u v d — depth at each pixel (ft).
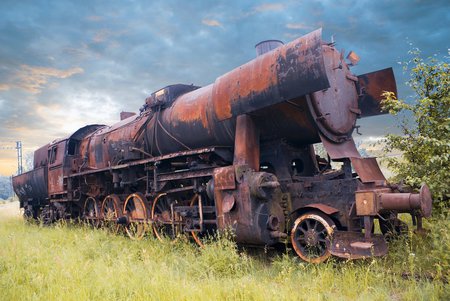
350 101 24.91
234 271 20.30
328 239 19.95
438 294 14.96
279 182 23.99
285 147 24.80
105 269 20.67
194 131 29.14
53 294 16.92
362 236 18.72
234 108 23.26
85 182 44.80
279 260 21.36
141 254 25.61
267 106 21.63
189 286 16.80
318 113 21.91
